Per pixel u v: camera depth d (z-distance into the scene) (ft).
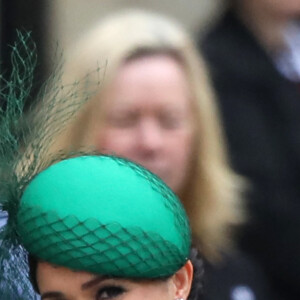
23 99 26.53
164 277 22.80
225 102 46.06
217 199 40.42
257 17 47.83
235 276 40.22
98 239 22.07
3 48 57.62
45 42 60.85
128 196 22.47
